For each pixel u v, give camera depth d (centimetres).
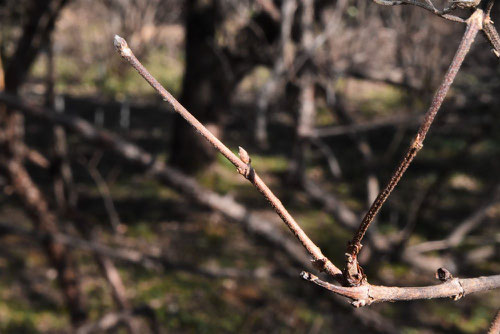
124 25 1642
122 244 1148
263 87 389
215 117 1430
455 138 1667
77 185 1464
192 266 432
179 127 1502
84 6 2167
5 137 507
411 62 397
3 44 475
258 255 1188
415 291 62
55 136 561
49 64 551
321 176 1587
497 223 1254
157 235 1242
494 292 1099
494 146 1628
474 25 59
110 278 596
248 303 1002
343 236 1243
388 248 381
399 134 407
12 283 1061
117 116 2114
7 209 1313
